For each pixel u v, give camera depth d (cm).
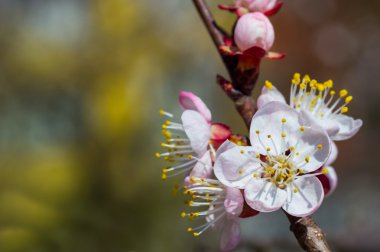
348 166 82
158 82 66
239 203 21
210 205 23
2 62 60
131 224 37
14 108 58
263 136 21
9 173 50
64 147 55
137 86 65
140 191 41
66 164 50
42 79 61
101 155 52
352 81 87
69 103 61
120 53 65
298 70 85
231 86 23
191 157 22
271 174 21
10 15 65
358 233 36
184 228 37
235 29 23
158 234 37
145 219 38
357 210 38
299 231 21
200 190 22
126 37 66
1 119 57
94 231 35
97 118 61
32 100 60
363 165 83
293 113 21
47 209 35
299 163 21
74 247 34
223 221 22
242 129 65
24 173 49
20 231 34
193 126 22
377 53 87
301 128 21
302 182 21
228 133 22
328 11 86
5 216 35
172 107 66
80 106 62
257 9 24
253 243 31
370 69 87
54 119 59
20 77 60
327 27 86
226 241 22
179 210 38
